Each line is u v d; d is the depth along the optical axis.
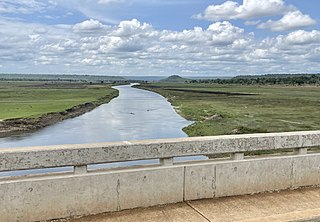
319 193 5.49
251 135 5.52
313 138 5.81
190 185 5.03
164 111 61.59
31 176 4.36
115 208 4.61
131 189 4.69
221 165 5.20
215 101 79.25
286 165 5.62
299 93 112.00
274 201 5.12
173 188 4.93
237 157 5.35
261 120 39.62
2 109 57.88
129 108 69.06
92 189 4.49
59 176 4.38
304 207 4.91
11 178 4.27
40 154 4.21
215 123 38.16
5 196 4.11
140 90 178.75
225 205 4.91
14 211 4.15
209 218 4.48
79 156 4.40
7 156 4.07
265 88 166.88
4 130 38.44
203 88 175.75
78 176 4.42
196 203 4.96
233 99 85.12
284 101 74.88
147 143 4.76
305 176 5.78
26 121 43.59
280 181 5.58
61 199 4.34
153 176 4.80
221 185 5.21
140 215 4.52
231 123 37.38
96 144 4.60
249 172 5.38
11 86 192.50
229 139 5.22
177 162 5.14
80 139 32.50
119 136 33.81
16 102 76.25
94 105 75.19
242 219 4.46
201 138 5.16
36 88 167.12
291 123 36.53
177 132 35.62
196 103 74.56
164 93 130.00
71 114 56.59
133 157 4.68
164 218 4.46
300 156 5.74
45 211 4.28
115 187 4.60
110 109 67.06
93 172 4.57
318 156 5.88
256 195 5.34
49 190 4.29
